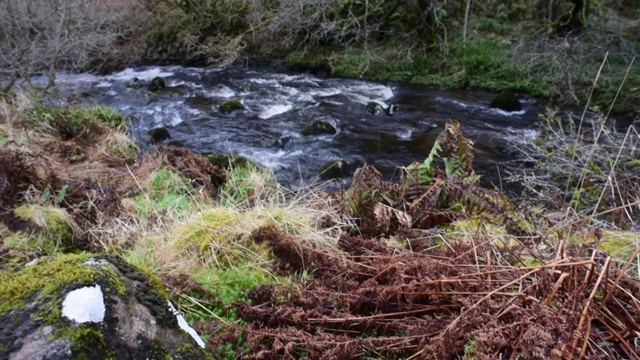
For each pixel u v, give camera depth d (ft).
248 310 7.93
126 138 20.62
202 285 8.90
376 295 8.03
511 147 24.30
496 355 6.15
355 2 39.60
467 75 36.19
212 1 41.81
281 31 41.42
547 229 10.28
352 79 38.32
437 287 7.91
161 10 42.47
